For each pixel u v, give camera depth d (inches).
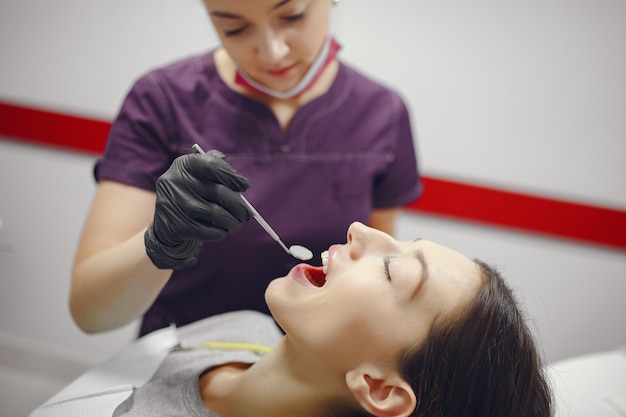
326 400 29.8
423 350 27.3
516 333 28.2
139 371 33.4
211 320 39.8
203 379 33.4
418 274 27.6
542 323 64.2
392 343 27.4
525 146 61.1
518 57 58.9
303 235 40.5
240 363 34.6
